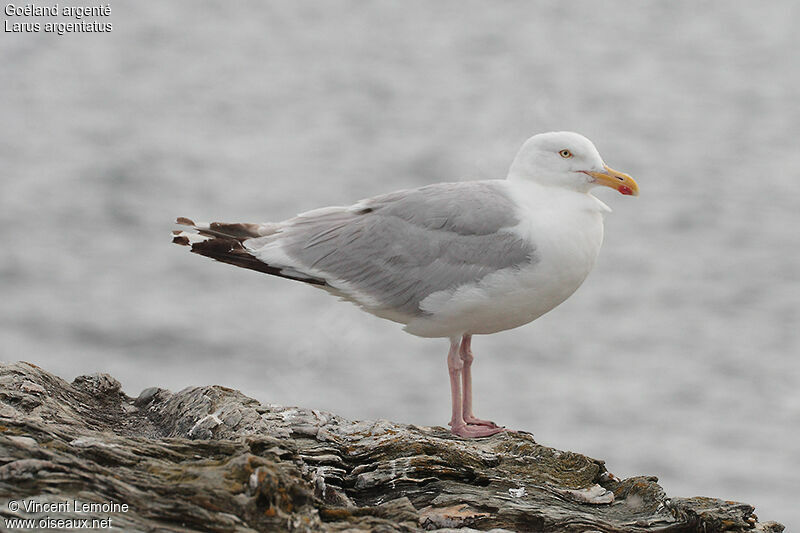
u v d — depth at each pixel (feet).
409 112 175.63
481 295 29.58
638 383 76.07
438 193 31.22
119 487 20.70
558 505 25.26
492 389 73.36
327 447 26.22
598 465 27.35
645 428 69.05
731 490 61.31
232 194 125.08
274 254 31.55
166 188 125.90
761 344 85.05
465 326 30.63
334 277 31.12
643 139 161.48
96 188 123.54
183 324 81.66
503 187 31.14
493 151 146.51
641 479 26.61
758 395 75.36
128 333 79.66
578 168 30.68
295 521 20.74
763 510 59.21
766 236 114.52
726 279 100.53
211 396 28.73
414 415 68.54
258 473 20.85
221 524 20.18
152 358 76.23
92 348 77.20
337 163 141.49
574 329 85.56
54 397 28.22
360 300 30.99
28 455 21.12
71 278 91.66
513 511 24.31
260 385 72.38
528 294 29.81
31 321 81.10
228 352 77.00
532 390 73.56
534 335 83.56
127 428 28.09
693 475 63.05
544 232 29.48
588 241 30.04
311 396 70.54
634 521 24.93
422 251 30.27
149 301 86.58
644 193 130.21
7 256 96.07
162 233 106.83
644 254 106.93
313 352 76.74
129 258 97.76
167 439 22.94
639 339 84.69
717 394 74.95
